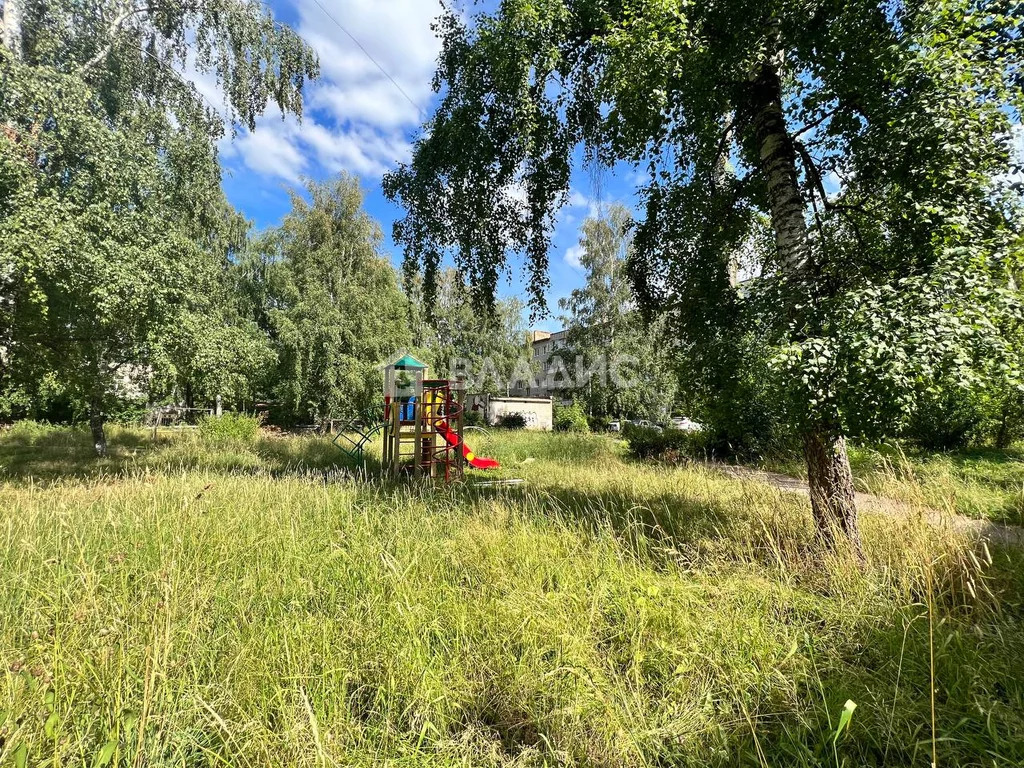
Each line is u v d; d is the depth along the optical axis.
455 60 5.14
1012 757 1.70
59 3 8.30
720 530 4.34
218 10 10.62
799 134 4.41
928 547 2.98
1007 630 2.49
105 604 2.62
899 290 3.04
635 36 3.66
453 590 3.07
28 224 6.09
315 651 2.33
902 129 3.24
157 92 10.61
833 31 3.55
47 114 6.68
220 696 2.00
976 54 3.12
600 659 2.37
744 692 2.06
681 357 5.51
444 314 28.34
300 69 11.94
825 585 3.17
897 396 2.79
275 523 4.48
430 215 5.59
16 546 3.71
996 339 2.62
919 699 2.02
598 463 11.49
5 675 1.93
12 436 16.42
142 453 13.11
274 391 20.98
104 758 1.55
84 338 8.69
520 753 1.87
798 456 10.65
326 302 20.73
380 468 10.52
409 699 2.08
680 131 4.68
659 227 5.85
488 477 9.60
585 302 25.48
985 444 13.35
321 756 1.60
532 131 4.72
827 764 1.76
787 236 4.13
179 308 9.45
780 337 3.42
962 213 3.09
